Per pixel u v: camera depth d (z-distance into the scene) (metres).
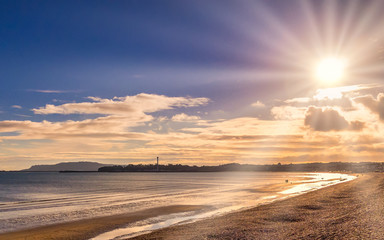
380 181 73.56
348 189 51.09
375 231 17.11
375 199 33.28
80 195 63.44
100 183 125.31
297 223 21.28
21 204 45.41
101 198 53.91
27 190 84.56
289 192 58.44
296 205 32.06
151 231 22.52
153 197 53.44
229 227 20.98
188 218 28.88
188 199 48.25
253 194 55.62
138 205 41.03
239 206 37.22
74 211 35.84
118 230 24.11
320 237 16.47
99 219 29.58
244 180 137.12
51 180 171.12
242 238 17.33
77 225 26.59
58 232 23.83
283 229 19.31
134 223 27.05
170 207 38.00
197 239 17.77
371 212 23.81
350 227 18.50
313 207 29.80
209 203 41.62
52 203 46.22
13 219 30.34
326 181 103.31
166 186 92.81
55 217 31.36
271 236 17.47
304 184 87.88
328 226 19.31
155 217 30.16
